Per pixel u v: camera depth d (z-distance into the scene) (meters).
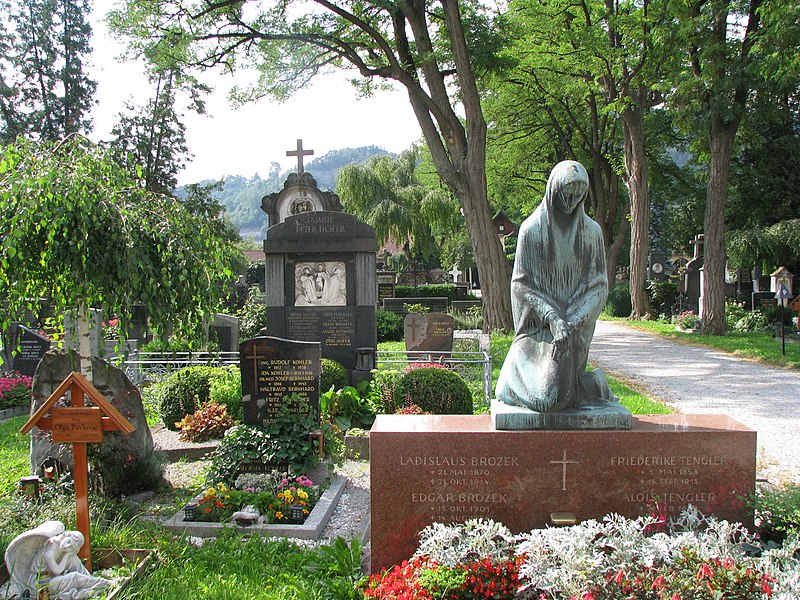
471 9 23.03
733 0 21.56
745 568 4.44
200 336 7.95
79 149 7.31
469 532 5.11
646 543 4.74
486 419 6.06
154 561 5.55
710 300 24.36
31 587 4.80
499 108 34.19
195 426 10.16
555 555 4.70
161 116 35.00
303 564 5.71
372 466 5.57
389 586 4.85
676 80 23.69
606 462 5.50
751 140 28.42
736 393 13.44
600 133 35.88
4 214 6.53
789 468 8.36
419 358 15.28
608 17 25.86
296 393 8.77
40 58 33.91
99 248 6.68
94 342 13.04
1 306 7.09
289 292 13.63
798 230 27.33
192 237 7.43
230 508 7.03
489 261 23.45
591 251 5.66
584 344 5.63
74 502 6.44
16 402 12.94
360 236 13.39
